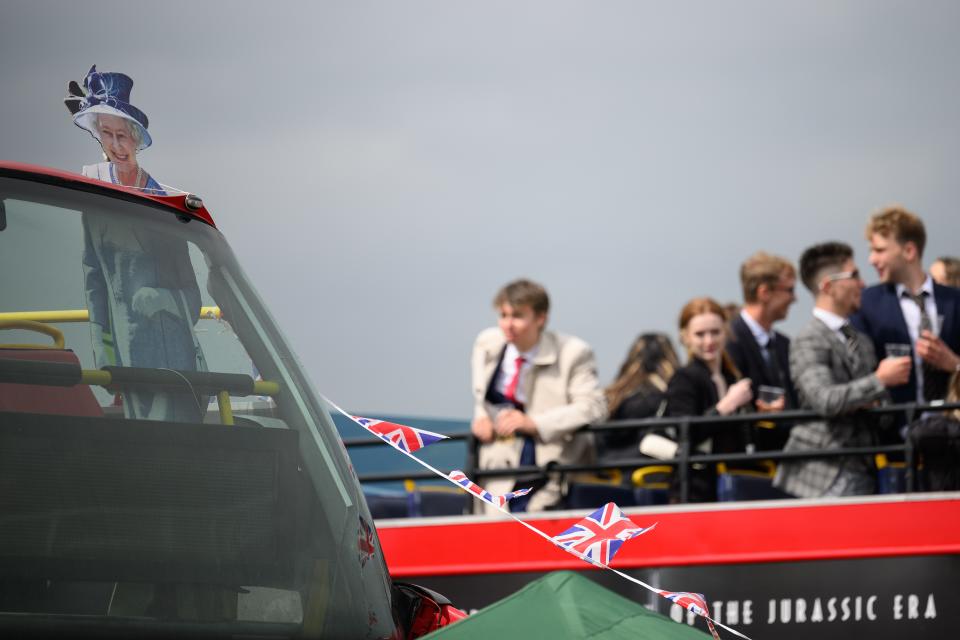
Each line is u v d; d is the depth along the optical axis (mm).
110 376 4867
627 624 3828
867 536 13586
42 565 4309
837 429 14023
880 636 13438
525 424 14609
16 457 4461
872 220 14977
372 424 5359
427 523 14555
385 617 4844
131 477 4613
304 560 4750
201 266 5520
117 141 5734
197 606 4453
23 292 5062
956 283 16156
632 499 15758
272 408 5137
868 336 14953
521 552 14148
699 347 14875
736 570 13797
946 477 13789
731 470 15234
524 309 14844
